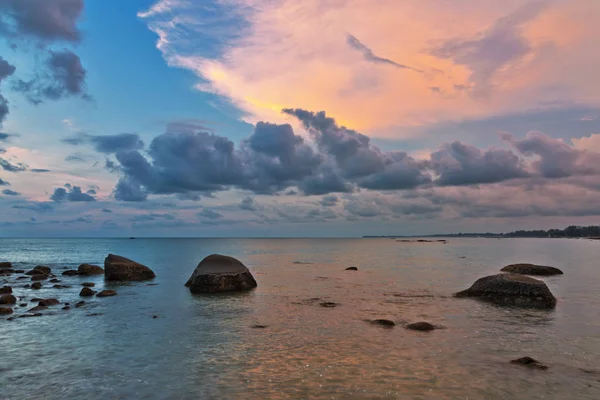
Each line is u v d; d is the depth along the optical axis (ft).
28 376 30.35
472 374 29.73
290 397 25.91
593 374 29.63
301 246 425.28
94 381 29.19
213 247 383.45
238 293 73.10
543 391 26.53
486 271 113.80
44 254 236.63
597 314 51.44
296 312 54.60
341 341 39.37
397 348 36.70
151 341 40.16
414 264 144.25
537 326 45.03
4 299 64.69
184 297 69.00
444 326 45.24
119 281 93.66
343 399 25.52
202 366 32.27
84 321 49.93
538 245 372.99
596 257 178.91
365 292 72.43
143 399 25.84
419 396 25.86
